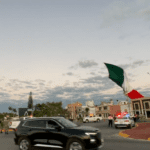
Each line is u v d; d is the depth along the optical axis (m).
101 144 7.39
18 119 18.55
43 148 7.64
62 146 7.27
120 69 24.23
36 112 60.31
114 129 19.19
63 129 7.47
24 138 8.12
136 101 49.25
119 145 9.42
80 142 6.93
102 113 77.94
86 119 41.00
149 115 45.81
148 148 8.49
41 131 7.84
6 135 16.83
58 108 62.91
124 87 25.41
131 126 19.47
